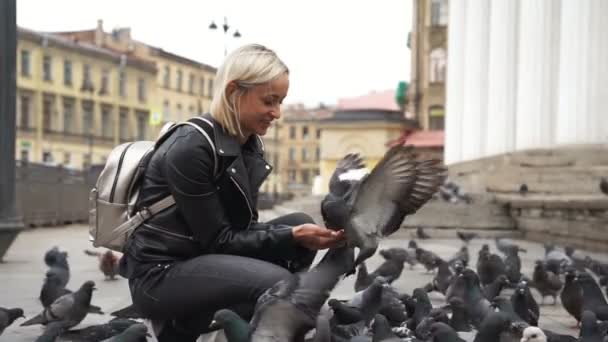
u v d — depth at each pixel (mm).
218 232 4137
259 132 4207
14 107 12312
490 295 8070
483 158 27156
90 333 5840
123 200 4266
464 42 36000
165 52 96188
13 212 12648
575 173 21062
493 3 27875
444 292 9047
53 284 7688
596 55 21578
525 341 5332
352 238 3658
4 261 13227
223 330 3939
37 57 76750
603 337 5758
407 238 21672
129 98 89000
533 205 20047
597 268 10609
